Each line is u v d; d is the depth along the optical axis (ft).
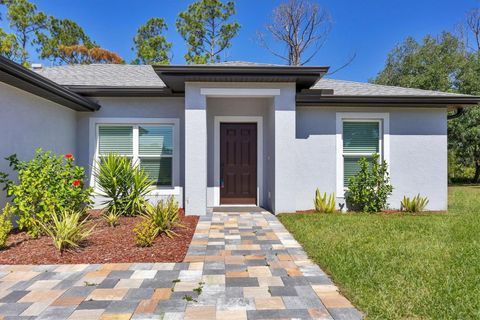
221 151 30.73
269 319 9.22
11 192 17.72
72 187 19.98
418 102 27.58
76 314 9.45
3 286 11.42
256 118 30.35
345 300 10.41
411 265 13.46
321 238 17.81
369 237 18.03
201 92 25.12
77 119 28.43
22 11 81.56
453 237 18.12
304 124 28.60
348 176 29.17
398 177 28.63
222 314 9.50
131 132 29.04
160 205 19.76
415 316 9.36
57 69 35.58
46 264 13.66
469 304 9.96
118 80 30.71
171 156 29.09
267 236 18.84
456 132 60.64
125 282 11.80
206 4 86.94
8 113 19.65
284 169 25.81
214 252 15.58
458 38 80.64
